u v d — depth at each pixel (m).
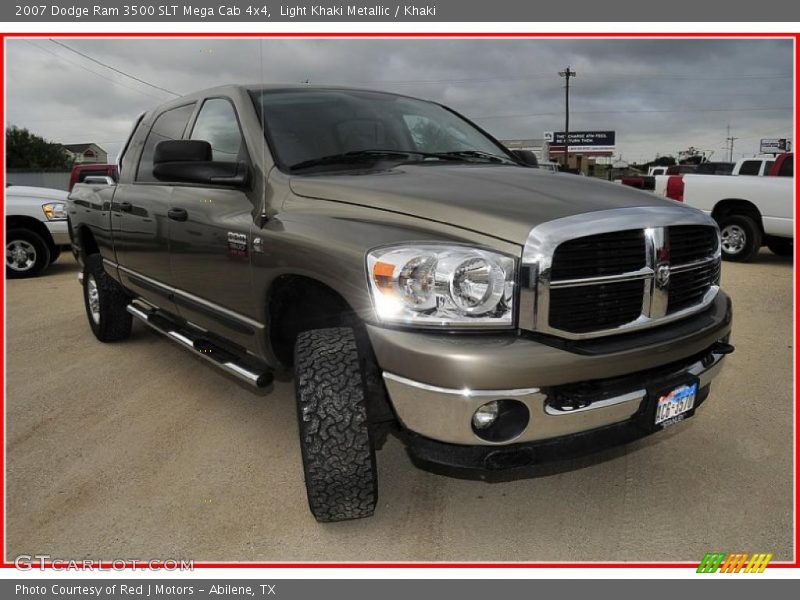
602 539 2.53
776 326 5.51
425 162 3.36
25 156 59.34
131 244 4.35
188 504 2.82
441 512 2.74
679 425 3.48
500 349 2.18
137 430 3.59
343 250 2.45
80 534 2.63
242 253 3.05
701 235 2.74
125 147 4.88
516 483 2.95
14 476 3.10
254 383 3.12
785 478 2.94
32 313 6.59
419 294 2.25
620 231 2.36
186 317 3.91
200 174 3.07
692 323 2.64
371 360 2.49
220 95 3.69
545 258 2.22
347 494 2.42
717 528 2.58
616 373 2.33
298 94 3.58
